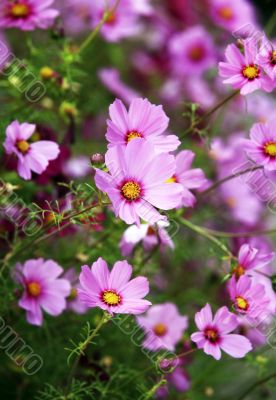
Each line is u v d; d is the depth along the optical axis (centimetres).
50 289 99
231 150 130
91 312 111
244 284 91
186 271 132
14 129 96
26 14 108
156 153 87
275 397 126
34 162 97
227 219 132
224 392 128
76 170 119
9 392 116
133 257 108
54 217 91
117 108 89
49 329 111
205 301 123
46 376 112
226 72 93
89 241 113
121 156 86
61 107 111
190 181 97
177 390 113
